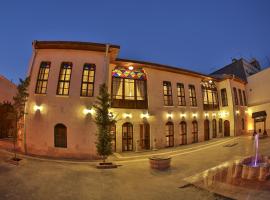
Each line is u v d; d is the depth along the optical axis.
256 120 26.25
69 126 13.52
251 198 6.62
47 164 11.61
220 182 8.47
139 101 17.47
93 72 14.34
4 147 16.03
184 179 9.30
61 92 14.01
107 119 11.96
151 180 9.31
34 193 7.34
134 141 16.98
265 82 25.69
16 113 12.53
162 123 18.38
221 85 25.39
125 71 17.33
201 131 21.66
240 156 13.47
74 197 7.17
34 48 14.28
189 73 20.88
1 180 8.53
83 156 13.34
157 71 18.81
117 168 11.52
